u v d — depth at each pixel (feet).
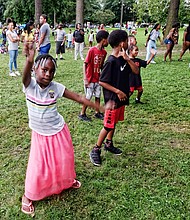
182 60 34.78
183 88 21.38
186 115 16.02
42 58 7.46
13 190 9.14
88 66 14.01
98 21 180.34
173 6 48.34
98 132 13.52
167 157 11.39
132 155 11.53
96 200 8.71
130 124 14.67
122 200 8.73
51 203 8.53
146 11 77.87
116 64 9.98
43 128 7.91
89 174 10.05
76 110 16.53
